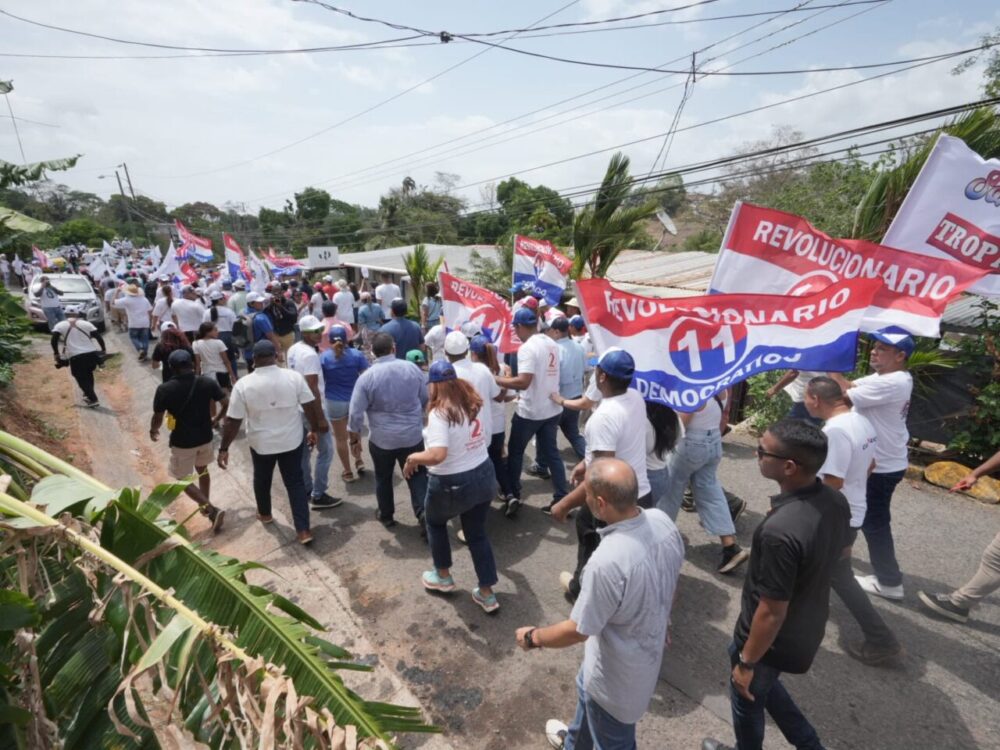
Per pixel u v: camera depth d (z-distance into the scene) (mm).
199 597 1772
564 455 6812
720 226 39750
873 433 3330
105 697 1708
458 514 3717
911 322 4441
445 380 3584
